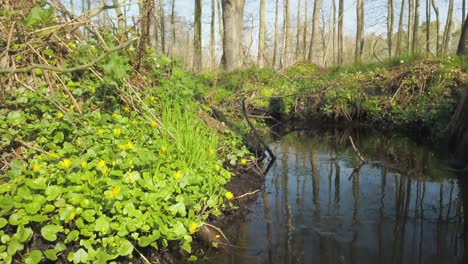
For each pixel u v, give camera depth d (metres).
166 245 2.27
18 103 2.99
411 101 7.49
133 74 4.16
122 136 3.06
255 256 2.47
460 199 3.52
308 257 2.47
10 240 1.92
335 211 3.22
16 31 3.25
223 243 2.62
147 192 2.41
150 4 3.91
